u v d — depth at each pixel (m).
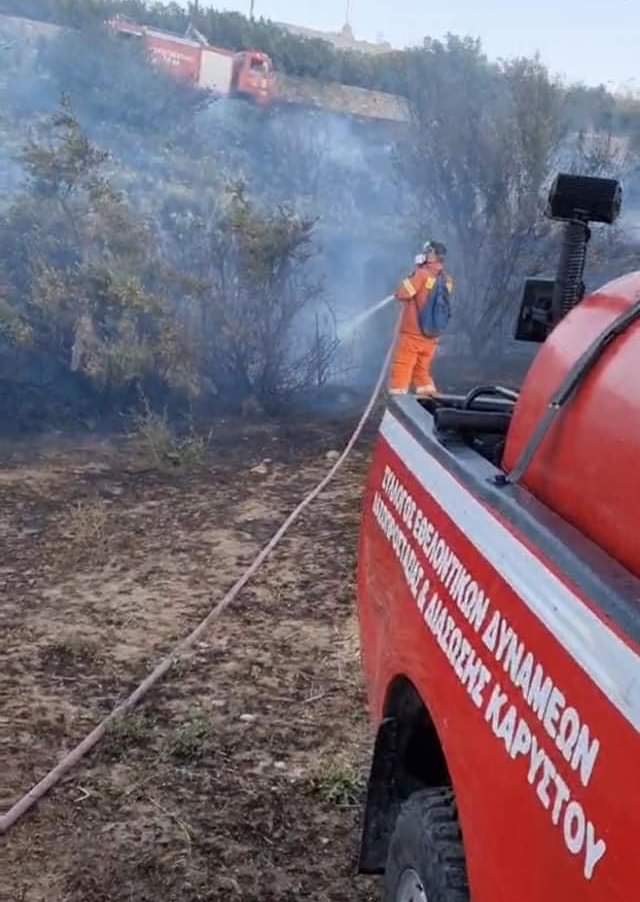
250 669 5.57
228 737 4.87
